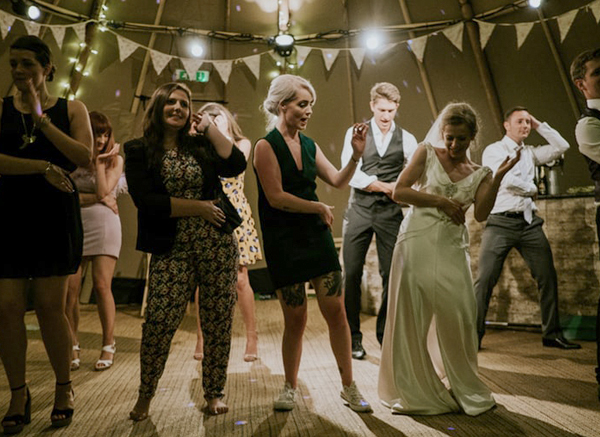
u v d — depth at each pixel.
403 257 2.30
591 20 4.74
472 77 5.54
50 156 1.97
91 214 2.99
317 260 2.17
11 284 1.93
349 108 5.96
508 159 2.26
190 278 2.12
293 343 2.23
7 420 1.96
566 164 5.16
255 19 5.82
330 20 5.79
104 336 3.00
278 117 2.31
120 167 3.17
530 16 5.05
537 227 3.43
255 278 5.89
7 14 4.50
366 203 3.29
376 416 2.14
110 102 5.57
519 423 2.01
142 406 2.11
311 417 2.13
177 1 5.61
